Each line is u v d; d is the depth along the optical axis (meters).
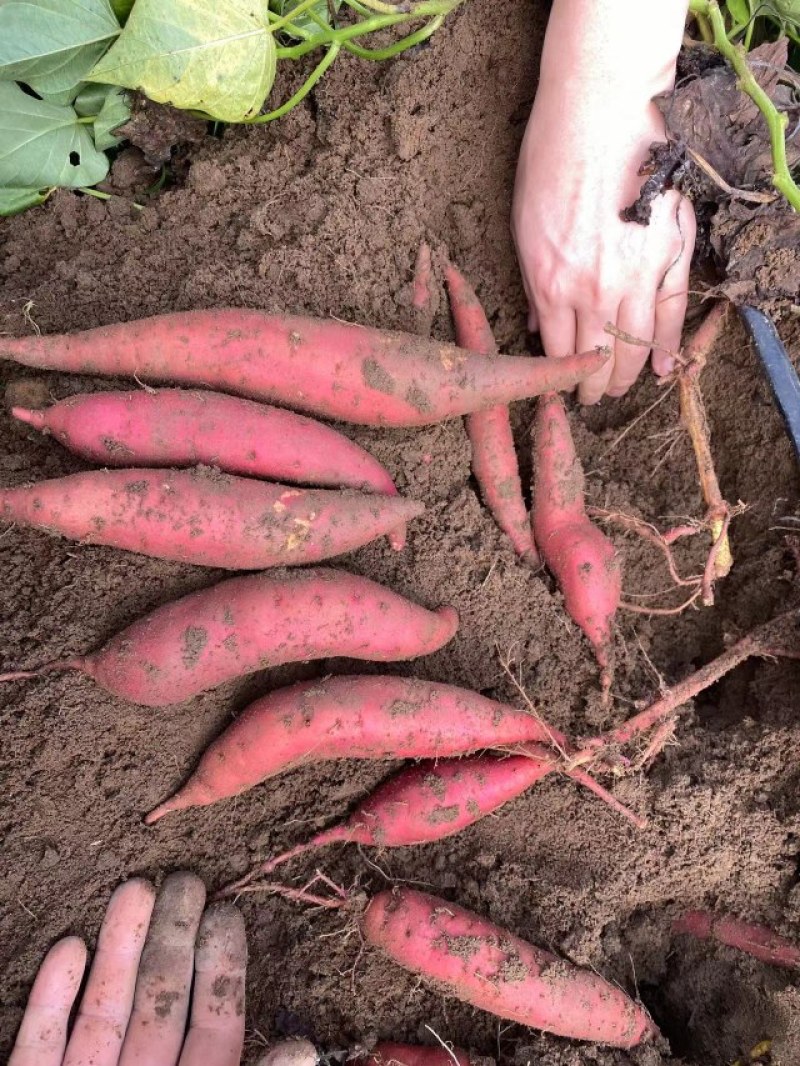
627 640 0.43
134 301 0.39
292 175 0.41
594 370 0.38
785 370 0.40
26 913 0.35
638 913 0.41
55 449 0.38
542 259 0.40
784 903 0.39
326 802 0.39
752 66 0.39
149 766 0.37
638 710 0.40
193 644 0.34
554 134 0.37
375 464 0.38
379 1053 0.37
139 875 0.37
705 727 0.42
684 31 0.41
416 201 0.41
